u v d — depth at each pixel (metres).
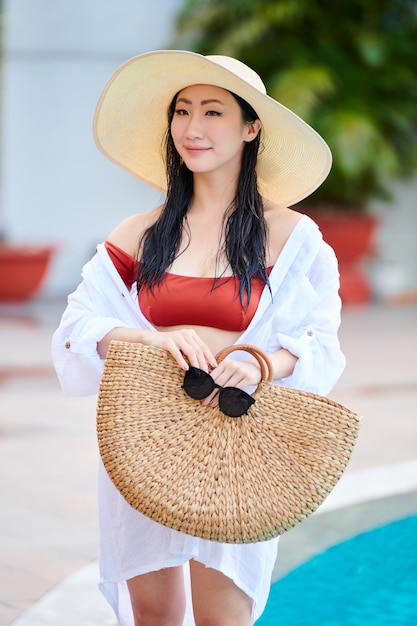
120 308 3.65
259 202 3.60
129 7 17.02
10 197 17.31
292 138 3.59
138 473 3.22
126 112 3.75
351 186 17.64
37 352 12.24
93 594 5.01
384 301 17.95
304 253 3.56
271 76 17.20
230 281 3.49
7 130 17.20
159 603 3.64
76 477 7.16
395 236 18.81
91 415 9.18
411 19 17.84
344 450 3.21
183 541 3.42
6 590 5.09
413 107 17.56
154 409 3.28
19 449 7.93
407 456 7.78
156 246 3.60
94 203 17.50
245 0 16.77
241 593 3.52
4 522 6.16
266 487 3.19
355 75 17.28
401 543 6.11
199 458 3.22
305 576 5.68
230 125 3.51
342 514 6.48
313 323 3.58
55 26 16.88
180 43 17.27
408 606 5.41
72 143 17.33
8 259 16.38
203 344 3.31
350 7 17.67
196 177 3.63
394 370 11.52
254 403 3.25
